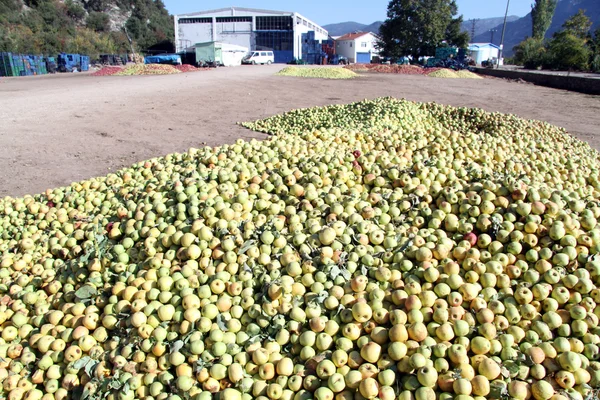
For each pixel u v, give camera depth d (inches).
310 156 258.4
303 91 1115.9
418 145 298.7
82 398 131.7
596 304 145.3
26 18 3265.3
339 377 127.0
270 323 145.5
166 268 165.8
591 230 167.0
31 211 248.7
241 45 3961.6
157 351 140.2
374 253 172.1
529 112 775.1
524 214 178.7
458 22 3287.4
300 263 166.6
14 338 156.6
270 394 126.7
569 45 2014.0
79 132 570.9
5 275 192.4
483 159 280.5
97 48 3467.0
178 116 706.2
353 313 140.8
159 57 2938.0
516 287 154.6
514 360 129.2
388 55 3501.5
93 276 168.4
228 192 208.2
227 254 166.7
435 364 127.6
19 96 932.6
